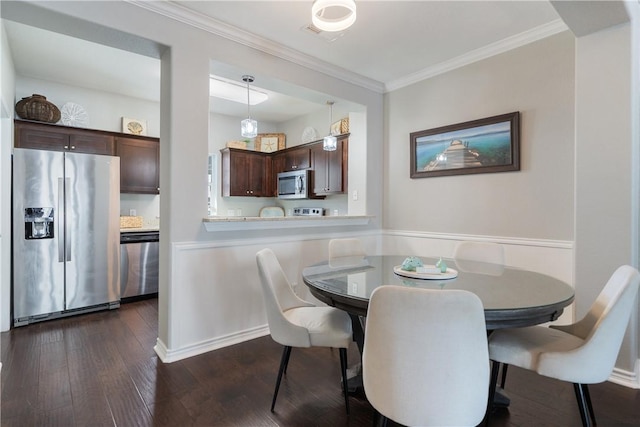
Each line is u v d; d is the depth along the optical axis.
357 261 2.43
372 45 3.00
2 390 2.03
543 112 2.76
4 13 1.96
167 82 2.45
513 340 1.66
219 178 5.50
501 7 2.43
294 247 3.20
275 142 5.78
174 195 2.43
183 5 2.39
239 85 4.12
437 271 1.94
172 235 2.43
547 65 2.73
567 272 2.63
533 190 2.82
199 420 1.77
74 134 3.91
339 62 3.36
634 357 2.13
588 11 2.04
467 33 2.80
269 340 2.84
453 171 3.33
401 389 1.16
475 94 3.19
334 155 4.54
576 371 1.43
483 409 1.17
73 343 2.74
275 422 1.76
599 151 2.23
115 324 3.21
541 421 1.76
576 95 2.32
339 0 1.87
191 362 2.42
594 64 2.24
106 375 2.22
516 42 2.88
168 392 2.02
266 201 6.03
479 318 1.08
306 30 2.74
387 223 4.02
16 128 3.54
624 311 1.40
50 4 1.93
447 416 1.13
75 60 3.43
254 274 2.90
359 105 3.81
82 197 3.51
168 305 2.44
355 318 1.92
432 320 1.08
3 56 2.71
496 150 3.02
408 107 3.77
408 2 2.36
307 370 2.32
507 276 1.91
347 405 1.82
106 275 3.66
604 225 2.21
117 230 3.76
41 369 2.29
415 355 1.12
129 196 4.59
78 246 3.48
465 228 3.28
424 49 3.08
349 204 4.15
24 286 3.17
